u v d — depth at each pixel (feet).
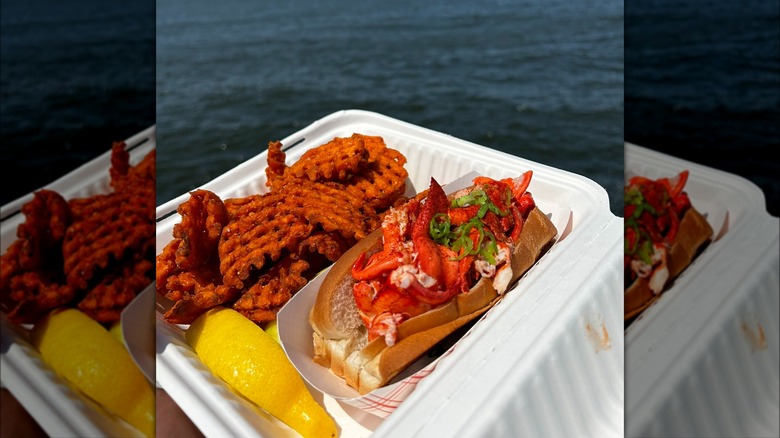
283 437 0.89
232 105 7.29
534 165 1.34
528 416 0.77
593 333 0.89
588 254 1.00
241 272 1.06
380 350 0.97
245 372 0.90
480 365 0.80
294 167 1.30
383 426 0.72
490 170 1.38
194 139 6.51
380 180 1.31
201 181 5.81
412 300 1.01
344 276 1.04
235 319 1.00
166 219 1.26
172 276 1.10
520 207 1.20
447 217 1.09
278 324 1.03
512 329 0.85
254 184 1.41
